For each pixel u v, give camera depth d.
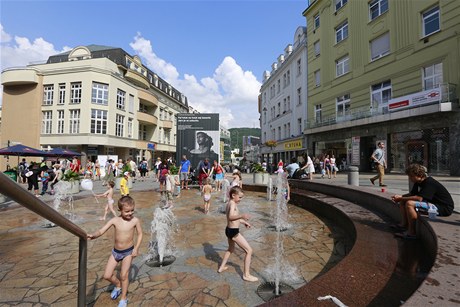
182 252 4.61
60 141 30.05
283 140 32.44
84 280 2.42
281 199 9.91
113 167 20.95
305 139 26.78
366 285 2.49
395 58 17.53
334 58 23.41
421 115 15.27
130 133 35.62
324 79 24.72
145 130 42.38
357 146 20.03
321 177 16.66
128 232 2.99
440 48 14.84
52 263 4.21
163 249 4.65
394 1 17.61
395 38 17.56
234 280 3.50
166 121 45.69
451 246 2.64
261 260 4.22
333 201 7.50
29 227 6.54
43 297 3.15
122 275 2.93
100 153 31.05
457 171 13.73
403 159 16.69
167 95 49.44
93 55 36.81
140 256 4.44
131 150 36.72
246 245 3.55
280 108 35.25
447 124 14.19
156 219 7.02
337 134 22.23
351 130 20.61
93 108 29.97
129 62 38.62
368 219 5.19
